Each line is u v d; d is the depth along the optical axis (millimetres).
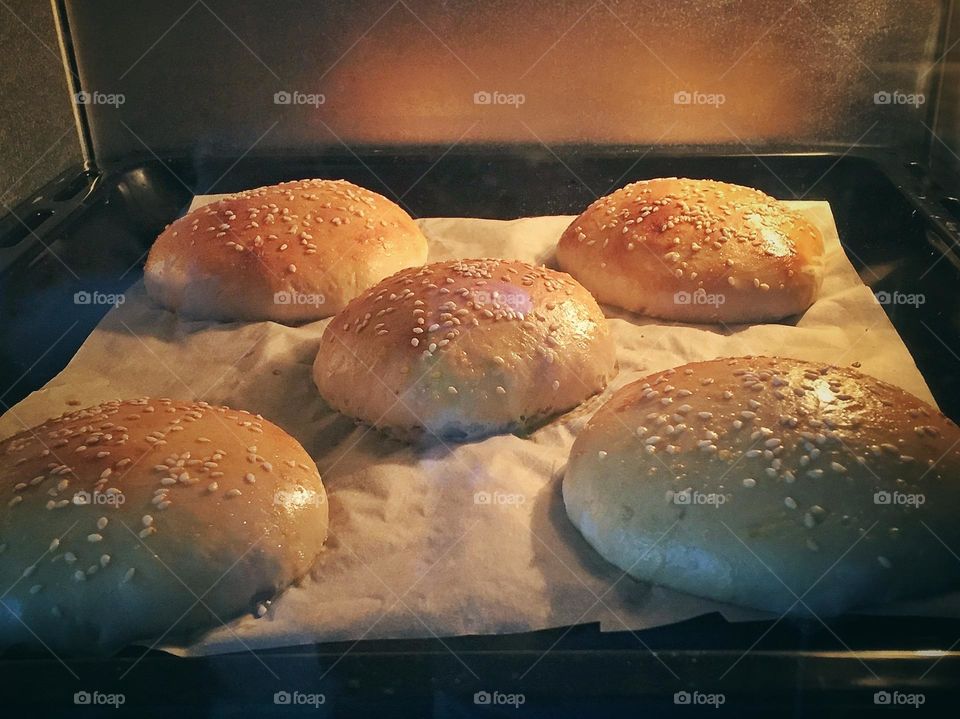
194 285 342
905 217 361
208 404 283
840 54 396
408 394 282
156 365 320
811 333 323
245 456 246
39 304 334
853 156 398
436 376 282
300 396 309
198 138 419
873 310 332
